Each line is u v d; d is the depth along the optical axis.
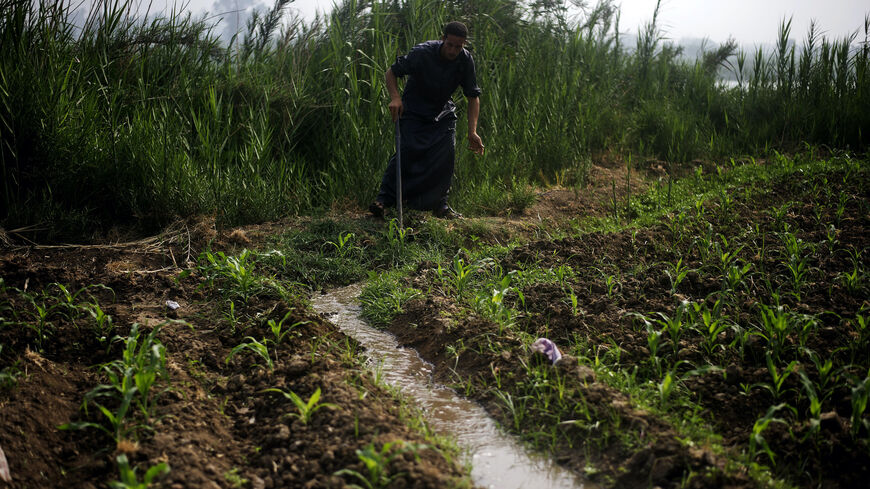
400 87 8.21
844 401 3.37
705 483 2.84
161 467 2.56
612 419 3.29
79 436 3.18
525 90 9.80
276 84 8.37
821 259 5.32
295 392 3.51
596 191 8.68
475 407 3.70
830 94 10.58
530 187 8.48
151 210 6.33
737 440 3.24
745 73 11.92
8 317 4.12
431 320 4.60
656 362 3.79
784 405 3.27
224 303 4.77
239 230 6.21
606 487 2.99
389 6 9.41
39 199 6.12
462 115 8.69
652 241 6.04
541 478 3.06
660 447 3.04
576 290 4.96
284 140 8.08
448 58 6.60
